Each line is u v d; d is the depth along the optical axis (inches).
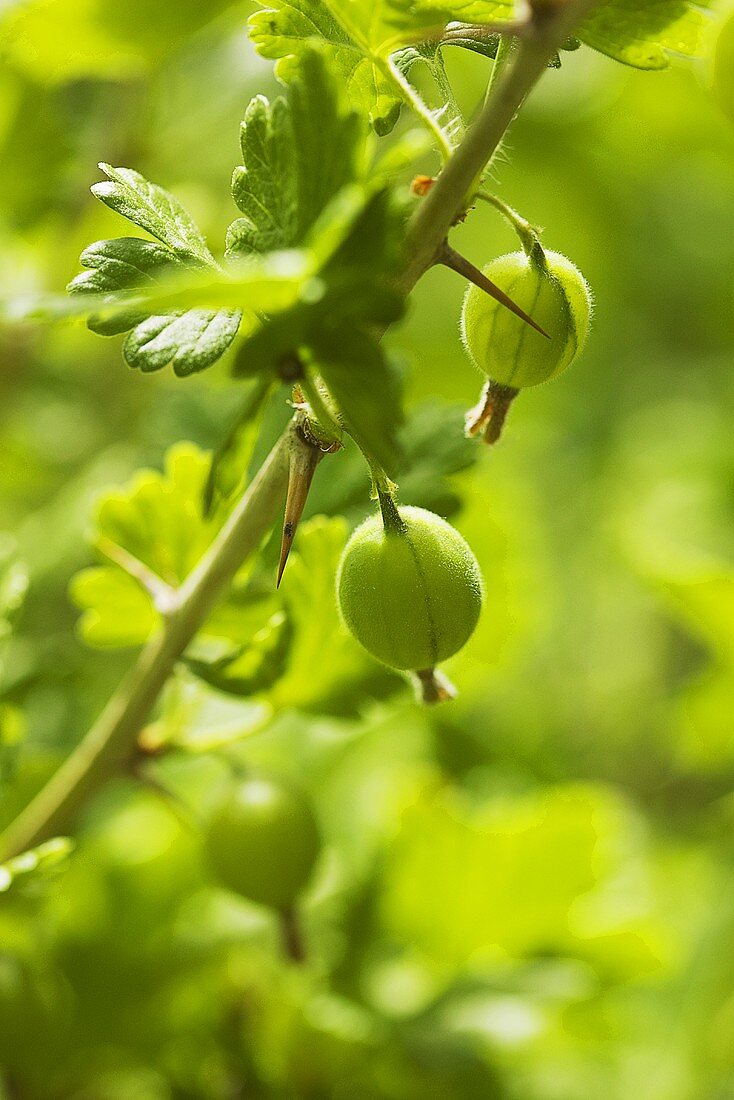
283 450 9.5
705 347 25.7
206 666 10.4
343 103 8.8
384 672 10.9
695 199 24.6
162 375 18.0
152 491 11.1
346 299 8.3
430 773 14.3
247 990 12.1
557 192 22.3
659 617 25.9
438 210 8.8
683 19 9.5
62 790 10.5
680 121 20.7
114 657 14.7
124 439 17.7
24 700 11.5
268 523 9.7
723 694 15.1
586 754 24.7
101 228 16.3
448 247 9.0
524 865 12.9
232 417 12.7
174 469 11.1
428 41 9.3
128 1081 12.0
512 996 12.7
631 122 21.1
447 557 9.5
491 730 16.7
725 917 15.7
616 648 25.7
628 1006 14.2
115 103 16.5
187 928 12.5
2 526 17.7
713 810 18.7
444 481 11.6
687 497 21.6
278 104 9.2
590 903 13.4
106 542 11.0
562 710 24.1
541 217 22.8
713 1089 14.4
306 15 9.6
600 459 24.9
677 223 24.6
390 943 12.9
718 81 10.6
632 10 9.5
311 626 10.6
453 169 8.8
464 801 14.7
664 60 9.7
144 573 10.9
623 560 21.9
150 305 8.5
